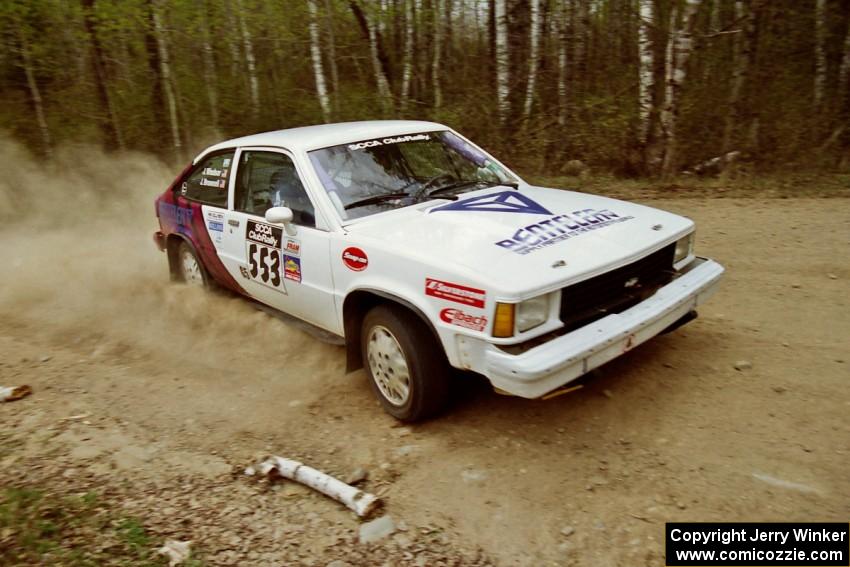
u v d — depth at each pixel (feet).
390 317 12.00
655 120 33.96
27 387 15.15
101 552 9.60
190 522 10.28
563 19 39.14
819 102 37.29
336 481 10.69
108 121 39.29
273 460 11.39
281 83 45.03
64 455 12.42
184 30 40.81
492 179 15.51
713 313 16.06
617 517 9.61
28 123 38.86
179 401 14.39
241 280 16.88
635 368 13.57
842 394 11.93
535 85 40.83
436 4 47.09
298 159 14.37
